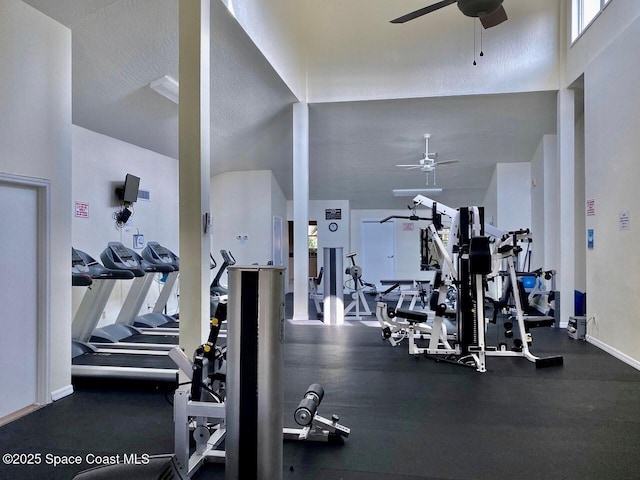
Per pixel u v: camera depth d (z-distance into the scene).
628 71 4.41
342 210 10.80
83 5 3.53
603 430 2.90
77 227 5.46
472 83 6.50
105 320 6.05
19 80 3.14
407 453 2.59
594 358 4.73
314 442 2.74
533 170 8.34
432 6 4.07
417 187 9.99
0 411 3.07
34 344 3.36
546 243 7.51
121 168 6.32
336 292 6.88
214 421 2.90
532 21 6.34
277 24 5.70
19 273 3.23
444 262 4.91
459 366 4.48
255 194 9.19
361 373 4.25
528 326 4.84
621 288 4.64
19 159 3.14
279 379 2.06
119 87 4.93
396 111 7.04
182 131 3.39
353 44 6.75
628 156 4.44
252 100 6.38
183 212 3.38
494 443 2.71
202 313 3.34
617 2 4.68
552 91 6.39
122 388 3.79
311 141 7.96
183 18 3.41
